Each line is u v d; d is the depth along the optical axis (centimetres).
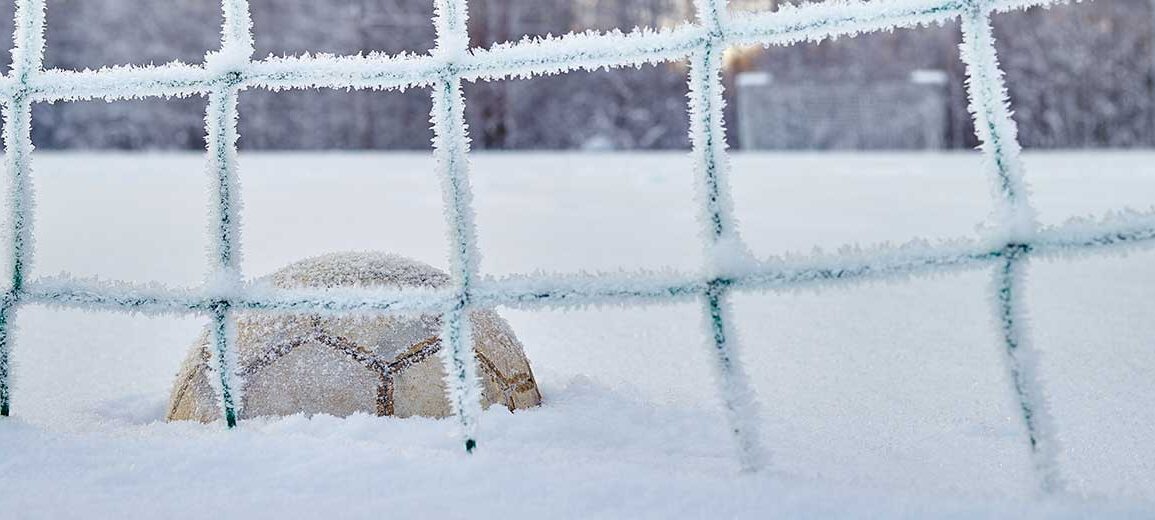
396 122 1463
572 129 1520
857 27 112
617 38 115
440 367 130
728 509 107
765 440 133
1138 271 243
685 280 112
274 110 1434
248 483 112
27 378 157
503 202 485
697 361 164
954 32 1496
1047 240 109
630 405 138
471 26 1484
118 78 122
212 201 120
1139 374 153
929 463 126
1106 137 1480
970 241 110
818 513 107
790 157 911
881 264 110
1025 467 125
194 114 1441
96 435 122
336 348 130
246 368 129
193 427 124
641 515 107
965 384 152
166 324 196
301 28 1488
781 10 112
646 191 546
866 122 1468
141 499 110
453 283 116
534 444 124
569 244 328
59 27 1419
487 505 108
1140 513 106
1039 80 1484
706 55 113
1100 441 132
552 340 179
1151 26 1476
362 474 112
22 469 114
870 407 144
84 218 401
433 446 121
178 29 1445
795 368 161
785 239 345
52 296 123
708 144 112
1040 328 182
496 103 1483
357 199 483
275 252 303
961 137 1495
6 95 123
